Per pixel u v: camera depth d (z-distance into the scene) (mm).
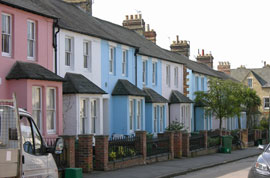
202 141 28266
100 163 17328
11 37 16797
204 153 28047
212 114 35625
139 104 26297
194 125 37531
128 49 26375
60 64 19922
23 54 17312
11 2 16625
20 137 7770
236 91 34719
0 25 16109
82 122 20578
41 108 17156
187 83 36500
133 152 19906
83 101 20672
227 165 22812
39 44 18234
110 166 17703
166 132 24016
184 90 34844
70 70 20750
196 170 19797
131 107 25375
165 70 32094
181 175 18000
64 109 19875
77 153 16562
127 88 24484
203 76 40281
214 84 34656
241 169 20469
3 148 7844
